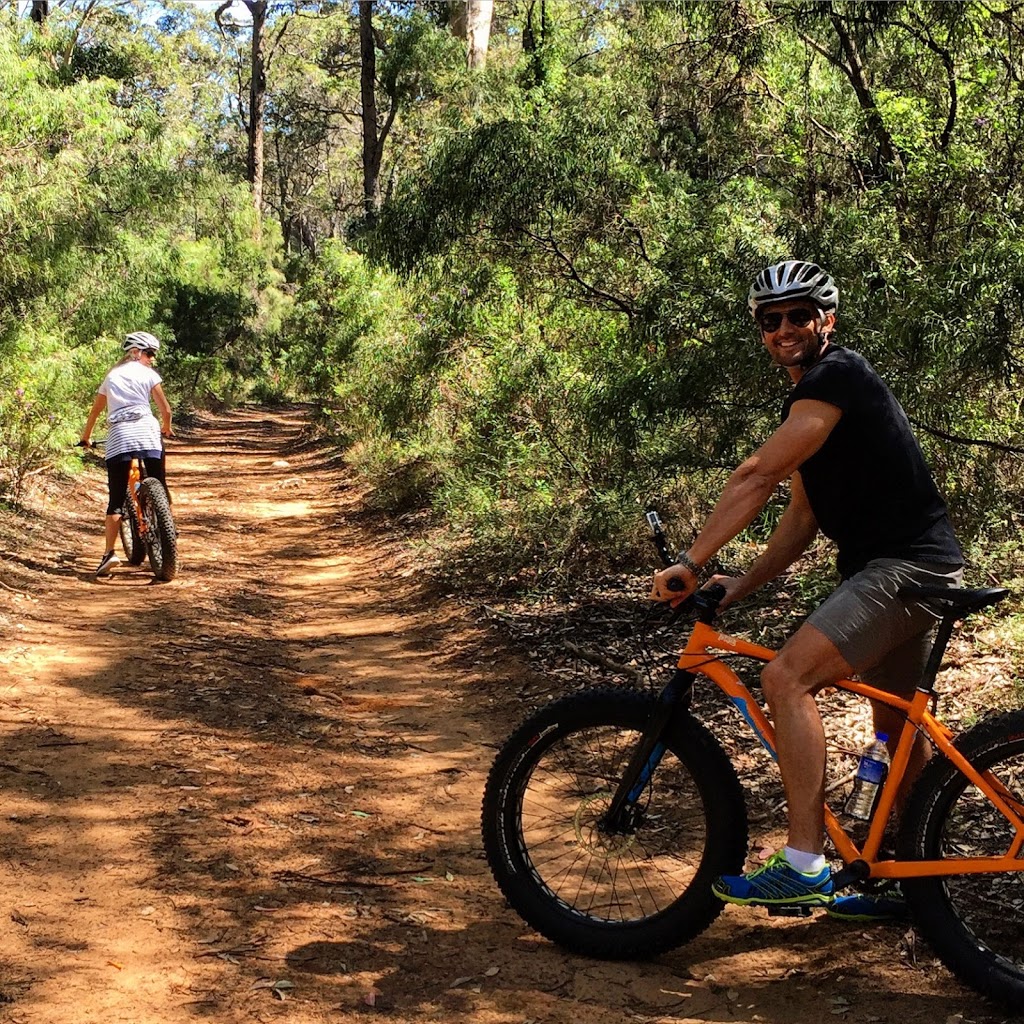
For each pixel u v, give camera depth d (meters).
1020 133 6.79
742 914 3.80
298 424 32.84
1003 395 6.10
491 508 9.94
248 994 3.25
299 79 51.88
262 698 6.16
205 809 4.61
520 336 10.74
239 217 40.00
